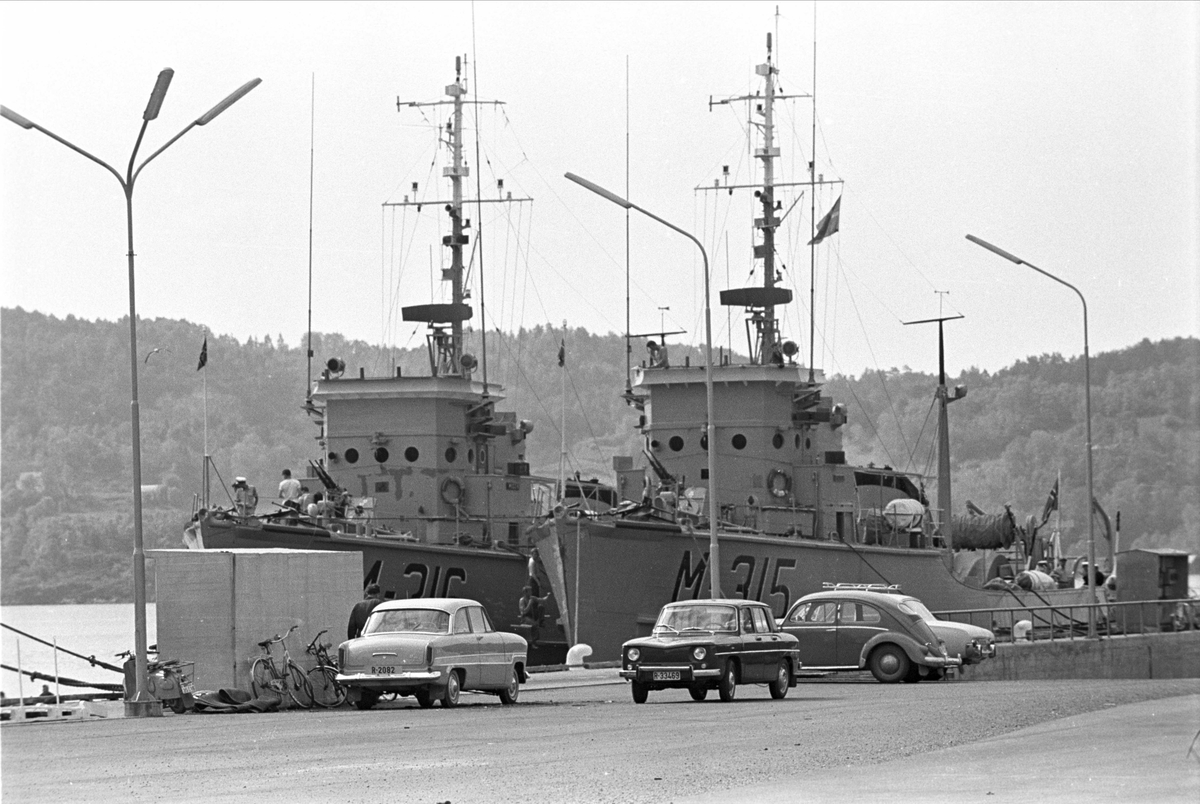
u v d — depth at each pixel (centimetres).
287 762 4609
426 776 4209
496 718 6162
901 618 8794
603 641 11419
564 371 12700
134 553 6994
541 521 11712
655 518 11681
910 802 3591
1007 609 10888
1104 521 14425
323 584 7456
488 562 11769
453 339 13325
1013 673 10556
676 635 7162
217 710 6994
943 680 9150
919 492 14638
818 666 8844
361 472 12288
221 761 4675
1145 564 12794
